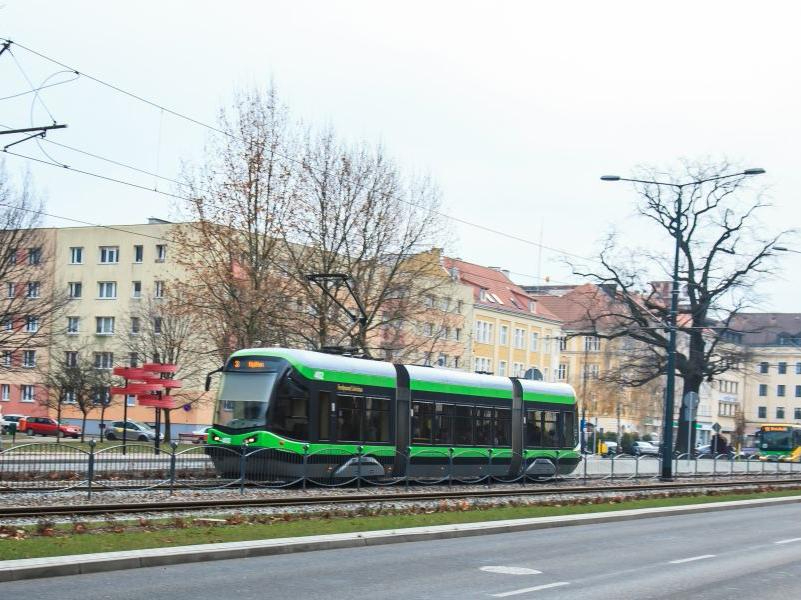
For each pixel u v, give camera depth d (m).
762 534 20.88
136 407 84.38
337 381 30.83
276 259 44.19
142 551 13.55
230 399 29.78
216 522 18.42
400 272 46.19
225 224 43.53
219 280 43.25
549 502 27.16
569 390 42.03
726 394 140.50
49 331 69.88
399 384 33.22
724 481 46.22
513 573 13.79
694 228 62.16
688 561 15.73
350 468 30.80
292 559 14.52
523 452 38.72
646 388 111.31
